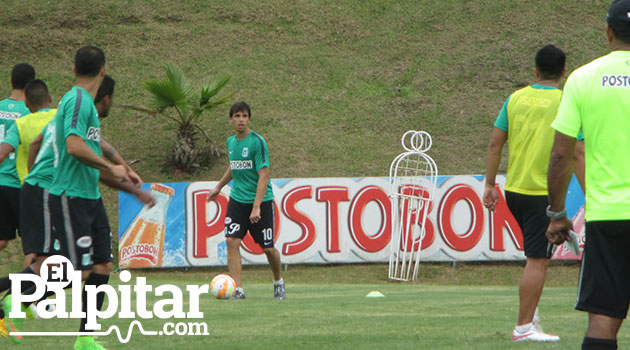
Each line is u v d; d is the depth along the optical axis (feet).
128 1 312.91
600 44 282.15
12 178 81.25
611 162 35.50
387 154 221.87
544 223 56.54
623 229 34.78
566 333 59.72
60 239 51.70
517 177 58.95
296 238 172.55
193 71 269.44
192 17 305.53
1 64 273.95
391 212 173.06
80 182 51.98
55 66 273.75
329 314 76.84
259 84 263.29
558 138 37.52
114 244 187.32
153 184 171.83
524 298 55.88
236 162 100.17
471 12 308.19
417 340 55.47
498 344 53.01
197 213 172.14
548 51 60.44
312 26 301.84
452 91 258.78
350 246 172.76
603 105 35.91
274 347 52.85
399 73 270.46
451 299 102.06
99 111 56.70
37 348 53.06
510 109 60.54
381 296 109.60
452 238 172.24
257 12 309.63
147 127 244.42
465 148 224.74
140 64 274.16
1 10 309.42
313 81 266.57
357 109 249.14
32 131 78.28
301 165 215.31
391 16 308.19
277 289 102.83
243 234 102.37
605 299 35.35
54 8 309.83
